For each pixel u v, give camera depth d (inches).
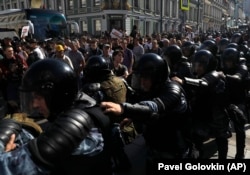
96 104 47.7
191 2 1769.2
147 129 76.0
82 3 1141.1
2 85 198.2
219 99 105.1
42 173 35.3
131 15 1094.4
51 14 652.1
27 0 1391.5
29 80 42.4
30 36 543.2
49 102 42.7
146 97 74.0
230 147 150.0
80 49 319.9
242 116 119.0
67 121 39.1
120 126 75.8
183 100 70.9
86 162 42.1
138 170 129.0
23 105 44.6
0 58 206.8
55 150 35.9
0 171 34.3
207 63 101.9
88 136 42.6
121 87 103.1
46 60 44.3
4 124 46.4
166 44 322.0
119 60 195.3
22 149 36.3
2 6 1648.6
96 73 102.3
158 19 1352.1
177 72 126.6
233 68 121.2
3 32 530.3
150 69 68.2
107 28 1052.5
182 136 75.2
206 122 106.0
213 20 2395.4
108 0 1033.5
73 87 44.3
